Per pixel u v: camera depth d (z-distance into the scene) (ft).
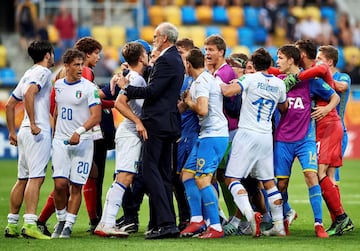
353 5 331.36
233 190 100.01
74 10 287.07
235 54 113.60
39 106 100.63
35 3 284.00
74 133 98.84
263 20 305.73
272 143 102.06
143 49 102.17
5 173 197.26
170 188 100.63
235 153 100.89
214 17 308.19
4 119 236.84
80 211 132.26
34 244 93.97
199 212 101.55
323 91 104.17
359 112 250.37
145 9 301.84
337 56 111.45
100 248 90.89
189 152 103.91
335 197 105.60
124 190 100.89
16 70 275.59
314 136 104.63
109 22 294.25
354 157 249.96
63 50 273.13
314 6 316.40
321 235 102.17
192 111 102.99
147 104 99.35
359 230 110.63
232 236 102.53
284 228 104.99
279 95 101.35
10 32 310.04
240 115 101.81
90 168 101.91
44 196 152.76
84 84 100.63
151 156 98.94
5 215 124.36
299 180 188.96
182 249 90.22
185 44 109.40
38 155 100.17
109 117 110.22
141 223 119.75
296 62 103.55
